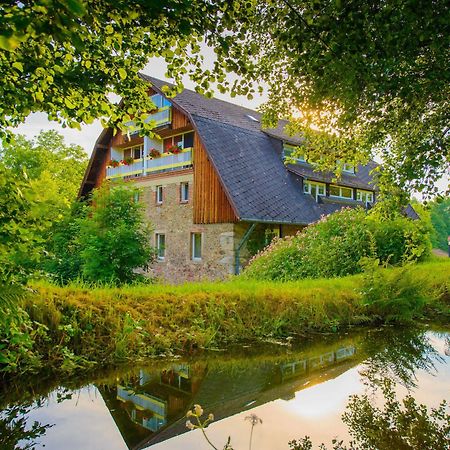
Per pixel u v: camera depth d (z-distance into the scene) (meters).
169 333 5.32
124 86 4.54
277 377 4.37
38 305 4.62
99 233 11.05
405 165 7.11
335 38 3.79
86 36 3.31
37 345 4.37
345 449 2.75
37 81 3.82
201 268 17.84
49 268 11.08
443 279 8.85
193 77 4.18
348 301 7.25
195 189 18.28
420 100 5.90
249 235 16.83
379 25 3.81
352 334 6.42
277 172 19.31
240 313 6.16
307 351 5.44
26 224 3.38
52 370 4.23
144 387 4.02
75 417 3.29
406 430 3.05
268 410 3.44
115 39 3.87
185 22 2.89
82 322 4.83
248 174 17.58
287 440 2.87
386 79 4.53
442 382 4.18
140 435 2.98
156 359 4.86
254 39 4.97
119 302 5.46
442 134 6.79
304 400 3.67
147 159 21.16
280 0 4.00
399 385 4.07
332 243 11.38
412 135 7.21
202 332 5.52
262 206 16.58
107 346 4.75
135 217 11.98
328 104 6.14
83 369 4.40
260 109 7.00
